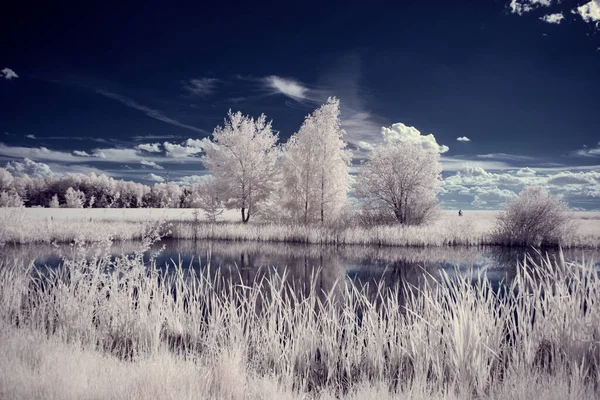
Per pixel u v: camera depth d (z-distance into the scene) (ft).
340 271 56.95
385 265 62.08
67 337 19.61
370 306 21.71
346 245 87.97
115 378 13.10
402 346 19.63
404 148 107.14
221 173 116.26
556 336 18.08
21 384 11.84
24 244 77.05
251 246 85.20
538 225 87.51
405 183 106.73
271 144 118.11
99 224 95.55
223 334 20.86
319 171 103.60
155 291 23.84
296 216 107.96
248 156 115.24
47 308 23.57
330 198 104.12
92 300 22.89
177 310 23.49
